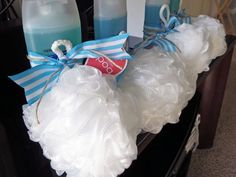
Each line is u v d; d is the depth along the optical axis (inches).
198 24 28.7
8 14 28.3
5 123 19.7
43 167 18.8
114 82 16.0
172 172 27.9
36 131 15.9
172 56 21.5
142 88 17.9
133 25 29.3
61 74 15.6
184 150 31.5
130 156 14.4
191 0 74.8
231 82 83.5
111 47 17.7
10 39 22.5
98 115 13.4
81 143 13.6
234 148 58.4
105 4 21.3
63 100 14.1
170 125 32.6
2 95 21.7
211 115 53.4
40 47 17.4
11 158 19.1
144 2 27.8
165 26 26.4
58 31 17.3
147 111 18.0
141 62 19.1
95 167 13.7
